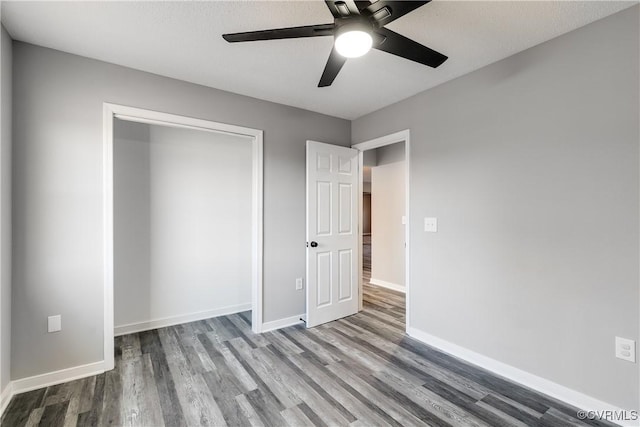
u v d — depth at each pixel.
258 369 2.40
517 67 2.25
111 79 2.39
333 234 3.48
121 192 3.09
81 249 2.27
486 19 1.86
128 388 2.14
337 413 1.88
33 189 2.12
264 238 3.16
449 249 2.70
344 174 3.59
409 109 3.07
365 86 2.83
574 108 1.96
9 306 2.02
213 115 2.85
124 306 3.11
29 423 1.79
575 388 1.96
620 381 1.79
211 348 2.77
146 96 2.53
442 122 2.76
